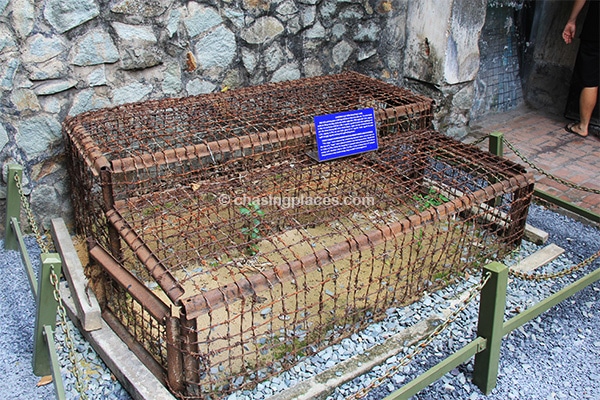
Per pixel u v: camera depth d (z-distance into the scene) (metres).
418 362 2.59
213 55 3.88
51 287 2.26
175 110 3.45
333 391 2.42
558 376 2.58
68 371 2.49
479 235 3.33
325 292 2.97
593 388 2.52
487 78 5.45
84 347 2.61
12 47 3.09
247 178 3.07
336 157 3.19
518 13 5.50
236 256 3.14
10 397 2.38
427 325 2.74
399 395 2.09
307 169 3.25
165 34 3.61
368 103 3.77
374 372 2.52
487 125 5.38
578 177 4.37
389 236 2.57
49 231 3.54
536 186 4.25
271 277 2.25
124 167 2.73
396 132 3.66
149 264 2.28
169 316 2.08
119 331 2.56
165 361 2.43
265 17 4.00
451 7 4.31
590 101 4.89
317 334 2.66
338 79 4.09
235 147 3.05
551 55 5.56
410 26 4.70
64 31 3.23
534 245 3.49
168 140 3.13
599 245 3.55
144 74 3.64
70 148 3.14
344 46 4.53
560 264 3.32
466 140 5.04
